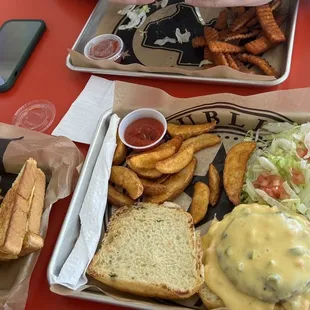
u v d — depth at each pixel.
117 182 0.39
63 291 0.32
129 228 0.36
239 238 0.32
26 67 0.51
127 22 0.52
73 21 0.54
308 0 0.49
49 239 0.38
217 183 0.38
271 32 0.44
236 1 0.44
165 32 0.50
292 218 0.33
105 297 0.32
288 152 0.38
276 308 0.30
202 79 0.44
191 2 0.45
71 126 0.44
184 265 0.33
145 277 0.32
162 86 0.46
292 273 0.30
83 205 0.37
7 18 0.57
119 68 0.47
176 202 0.39
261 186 0.37
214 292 0.31
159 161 0.38
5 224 0.34
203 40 0.47
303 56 0.44
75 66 0.48
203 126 0.41
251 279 0.30
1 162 0.41
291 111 0.39
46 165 0.40
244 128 0.42
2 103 0.49
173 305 0.32
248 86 0.43
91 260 0.34
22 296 0.33
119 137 0.41
